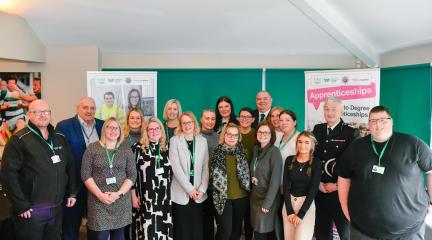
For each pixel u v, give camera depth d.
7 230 2.81
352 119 3.37
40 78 4.66
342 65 4.80
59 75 4.64
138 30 4.21
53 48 4.61
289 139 2.96
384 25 3.42
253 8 3.64
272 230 2.79
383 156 2.12
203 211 3.03
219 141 2.95
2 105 4.72
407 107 3.60
